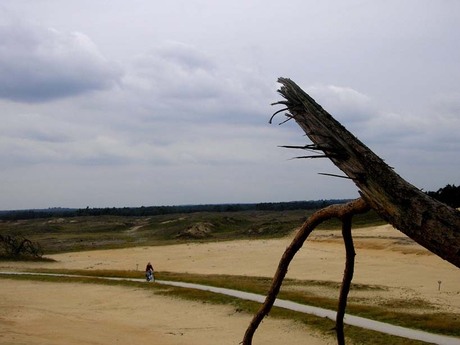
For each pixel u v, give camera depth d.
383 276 36.50
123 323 23.06
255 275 39.56
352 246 9.16
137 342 19.16
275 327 20.86
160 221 132.12
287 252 9.52
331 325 20.03
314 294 28.38
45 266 51.25
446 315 22.05
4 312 25.14
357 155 6.34
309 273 38.88
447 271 38.84
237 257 53.03
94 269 47.59
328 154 6.57
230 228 102.75
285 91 7.29
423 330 18.73
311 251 54.44
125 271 41.53
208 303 26.48
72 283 35.25
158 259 55.03
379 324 19.66
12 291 32.78
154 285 32.34
